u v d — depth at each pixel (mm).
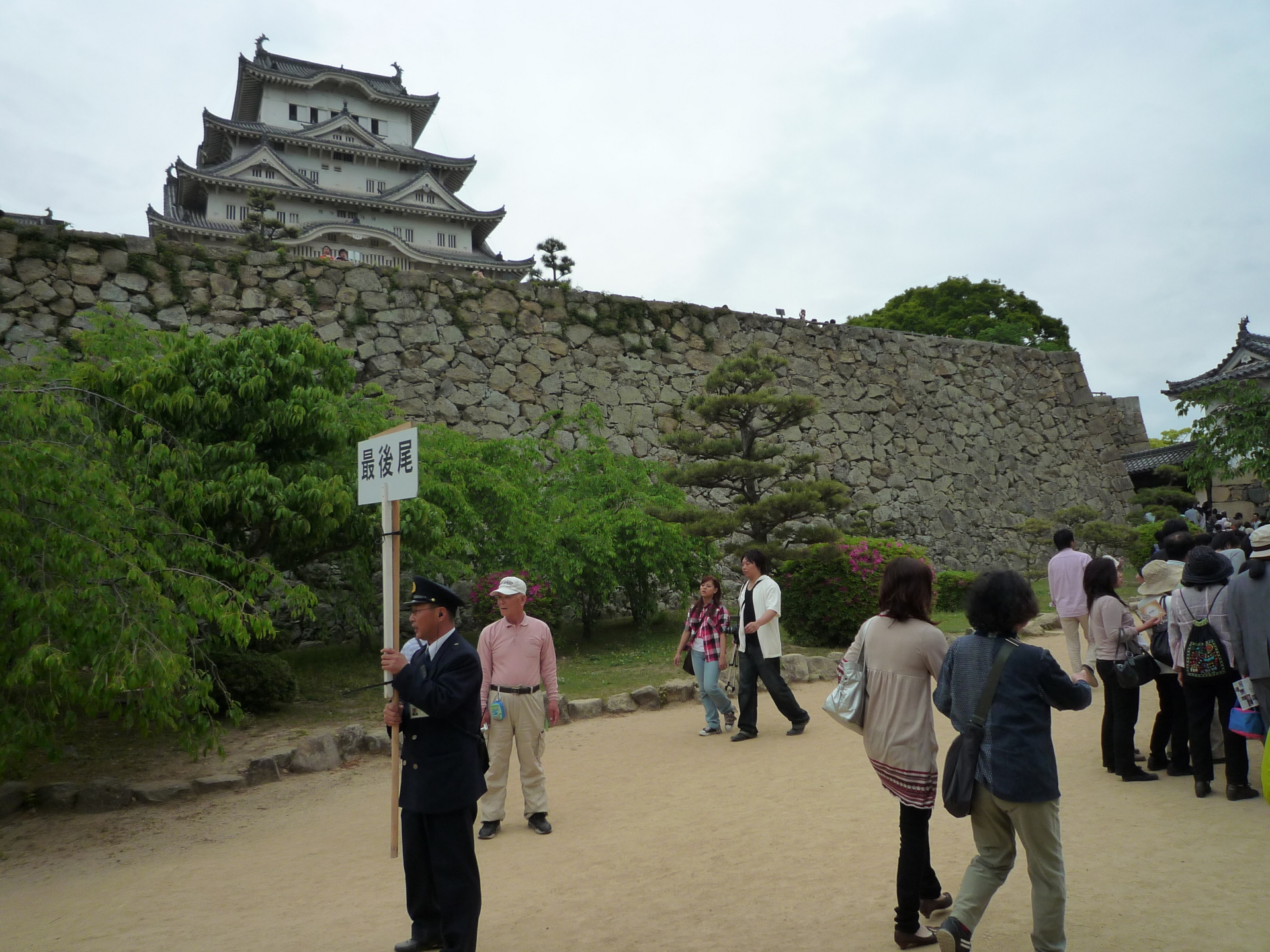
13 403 6426
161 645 6500
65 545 6160
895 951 3691
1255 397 13859
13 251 13617
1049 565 8992
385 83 53812
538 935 4094
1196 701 5625
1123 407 29734
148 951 4195
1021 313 45438
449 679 3941
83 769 7574
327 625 12078
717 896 4406
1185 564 6152
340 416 9867
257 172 41781
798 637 12984
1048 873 3393
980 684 3498
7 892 5188
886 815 5520
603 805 6215
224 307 15023
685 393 19547
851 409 21891
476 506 12359
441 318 17078
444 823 3893
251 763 7398
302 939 4246
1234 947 3545
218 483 8500
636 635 14164
